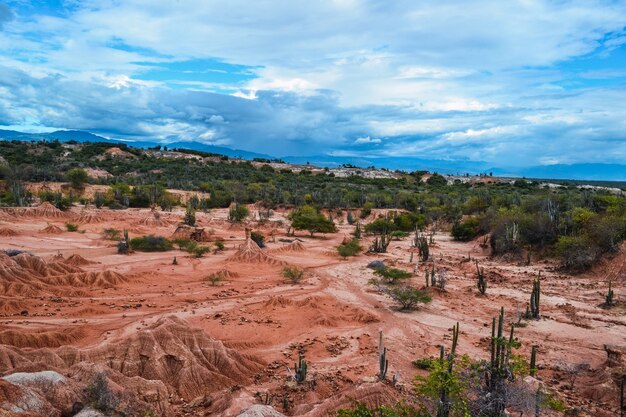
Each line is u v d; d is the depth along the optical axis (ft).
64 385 64.28
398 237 303.68
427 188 577.84
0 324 105.09
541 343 107.24
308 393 77.77
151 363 81.20
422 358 96.43
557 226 213.66
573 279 174.60
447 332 114.93
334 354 98.73
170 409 72.28
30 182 440.45
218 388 81.20
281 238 281.74
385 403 71.41
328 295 146.82
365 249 247.91
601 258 179.83
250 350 99.60
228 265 190.80
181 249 228.02
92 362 77.97
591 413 73.92
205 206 392.47
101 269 171.01
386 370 81.82
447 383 62.03
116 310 123.44
